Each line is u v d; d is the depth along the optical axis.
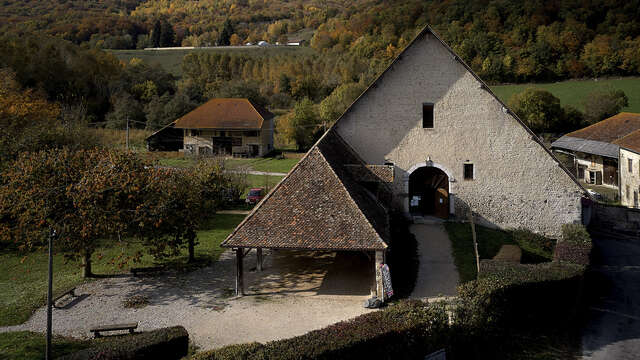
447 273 22.92
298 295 20.97
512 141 30.03
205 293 21.31
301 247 19.28
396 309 14.91
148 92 96.38
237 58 126.94
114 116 84.19
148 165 24.03
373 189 28.89
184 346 14.74
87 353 13.13
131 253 26.89
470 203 30.75
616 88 81.38
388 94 30.98
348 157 29.83
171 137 74.19
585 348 16.86
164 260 25.78
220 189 27.16
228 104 74.81
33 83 78.56
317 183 21.50
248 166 57.44
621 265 27.50
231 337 17.08
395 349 13.55
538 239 28.50
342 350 12.62
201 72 122.88
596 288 23.55
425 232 29.19
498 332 16.48
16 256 26.22
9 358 14.86
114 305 20.00
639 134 45.72
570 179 29.48
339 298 20.59
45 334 17.06
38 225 19.97
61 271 24.16
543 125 75.88
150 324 18.16
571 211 29.58
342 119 31.55
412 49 30.52
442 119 30.61
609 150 52.09
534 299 18.06
